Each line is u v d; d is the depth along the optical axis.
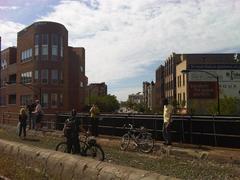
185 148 18.25
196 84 79.38
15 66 83.12
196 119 19.69
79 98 85.94
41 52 71.06
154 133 22.02
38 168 12.52
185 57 88.44
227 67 80.19
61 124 32.19
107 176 9.11
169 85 103.62
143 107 131.50
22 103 77.44
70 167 10.73
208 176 13.38
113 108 117.12
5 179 12.40
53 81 71.00
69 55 84.50
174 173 13.87
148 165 15.53
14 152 14.60
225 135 18.44
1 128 39.53
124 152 19.52
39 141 26.09
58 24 71.62
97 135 25.27
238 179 13.02
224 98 72.38
